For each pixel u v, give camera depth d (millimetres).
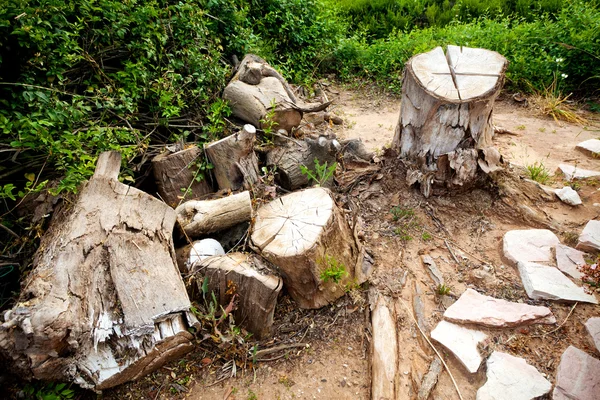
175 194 3420
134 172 3479
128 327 2102
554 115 5395
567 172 4055
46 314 1927
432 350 2520
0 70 3002
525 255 3055
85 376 2066
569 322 2615
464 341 2514
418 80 3291
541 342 2520
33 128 2768
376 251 3203
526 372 2311
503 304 2713
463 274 3020
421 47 6598
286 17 6402
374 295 2816
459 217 3500
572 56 5891
